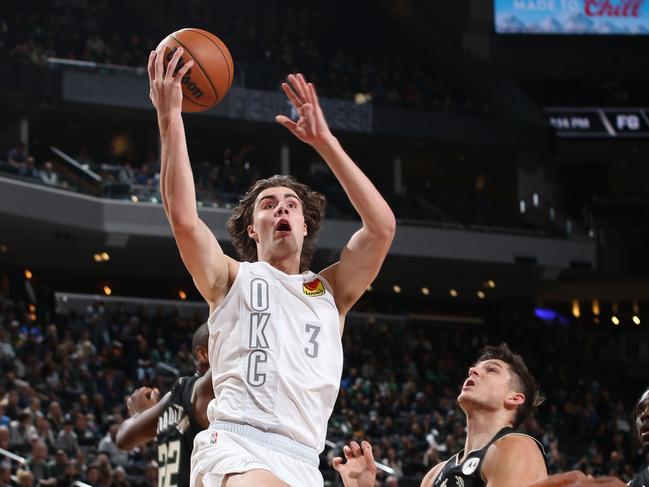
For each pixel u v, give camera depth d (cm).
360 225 2752
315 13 3347
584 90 3447
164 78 383
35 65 2509
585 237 3077
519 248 2969
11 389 1712
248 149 2975
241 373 367
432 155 3259
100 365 2038
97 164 2684
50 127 2847
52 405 1639
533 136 3133
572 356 3025
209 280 377
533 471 411
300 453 363
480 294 3269
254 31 3119
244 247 419
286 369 368
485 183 3412
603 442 2492
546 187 3341
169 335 2416
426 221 2888
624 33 3384
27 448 1456
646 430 502
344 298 397
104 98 2591
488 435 438
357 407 2212
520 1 3391
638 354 3059
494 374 444
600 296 3225
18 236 2544
